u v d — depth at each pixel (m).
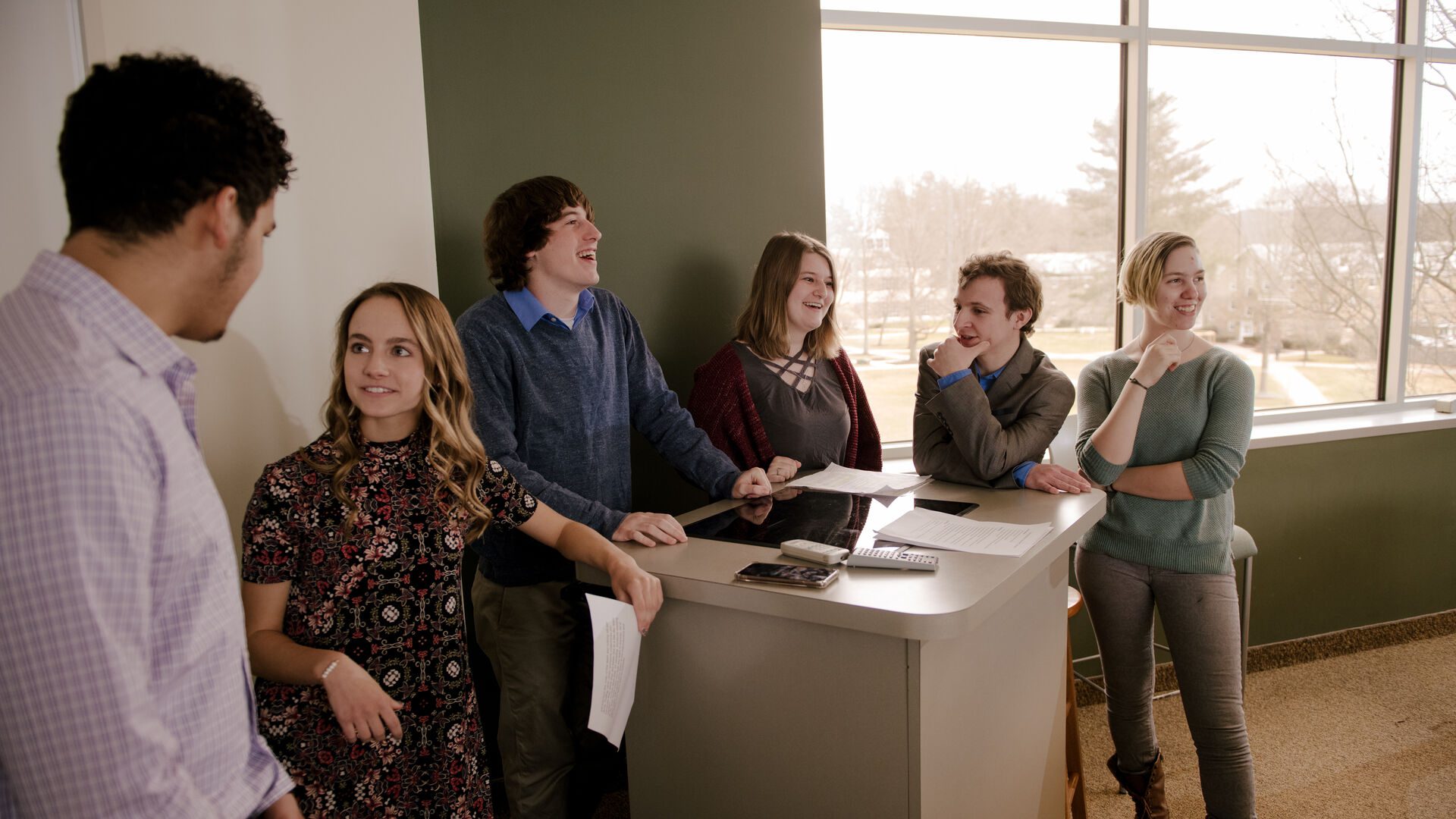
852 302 2.75
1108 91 2.85
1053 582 1.57
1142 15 2.78
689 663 1.36
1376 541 3.08
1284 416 3.12
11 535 0.61
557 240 1.72
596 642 1.19
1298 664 2.98
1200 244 2.99
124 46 1.47
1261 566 2.95
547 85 2.17
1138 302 1.96
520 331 1.74
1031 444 1.78
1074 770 1.90
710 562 1.35
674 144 2.30
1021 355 1.87
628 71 2.24
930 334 2.82
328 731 1.18
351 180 1.77
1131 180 2.87
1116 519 1.92
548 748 1.84
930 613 1.07
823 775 1.24
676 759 1.41
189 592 0.74
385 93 1.80
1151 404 1.89
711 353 2.41
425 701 1.24
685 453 1.92
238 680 0.80
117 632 0.64
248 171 0.75
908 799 1.16
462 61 2.09
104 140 0.70
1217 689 1.81
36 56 1.38
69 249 0.72
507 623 1.80
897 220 2.74
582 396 1.79
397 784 1.23
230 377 1.63
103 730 0.63
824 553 1.29
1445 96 3.16
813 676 1.22
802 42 2.40
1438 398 3.31
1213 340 3.06
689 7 2.28
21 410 0.62
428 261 1.89
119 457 0.65
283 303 1.71
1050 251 2.87
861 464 2.35
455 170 2.11
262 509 1.17
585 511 1.58
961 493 1.75
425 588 1.24
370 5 1.77
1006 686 1.41
